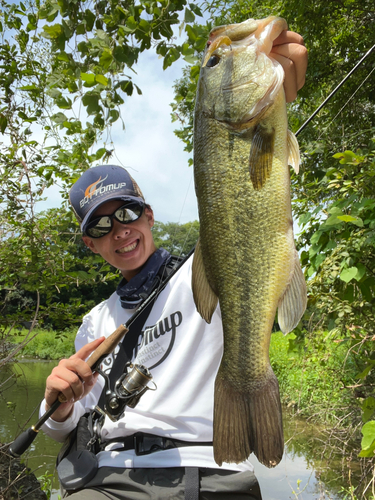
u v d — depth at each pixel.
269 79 1.28
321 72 5.69
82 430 1.82
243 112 1.29
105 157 3.08
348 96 5.11
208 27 2.85
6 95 3.54
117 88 2.66
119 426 1.68
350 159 2.42
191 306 1.78
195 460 1.54
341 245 2.52
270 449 1.18
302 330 3.23
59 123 3.02
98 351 1.75
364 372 2.30
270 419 1.21
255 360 1.26
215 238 1.33
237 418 1.24
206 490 1.49
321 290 2.79
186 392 1.63
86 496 1.54
